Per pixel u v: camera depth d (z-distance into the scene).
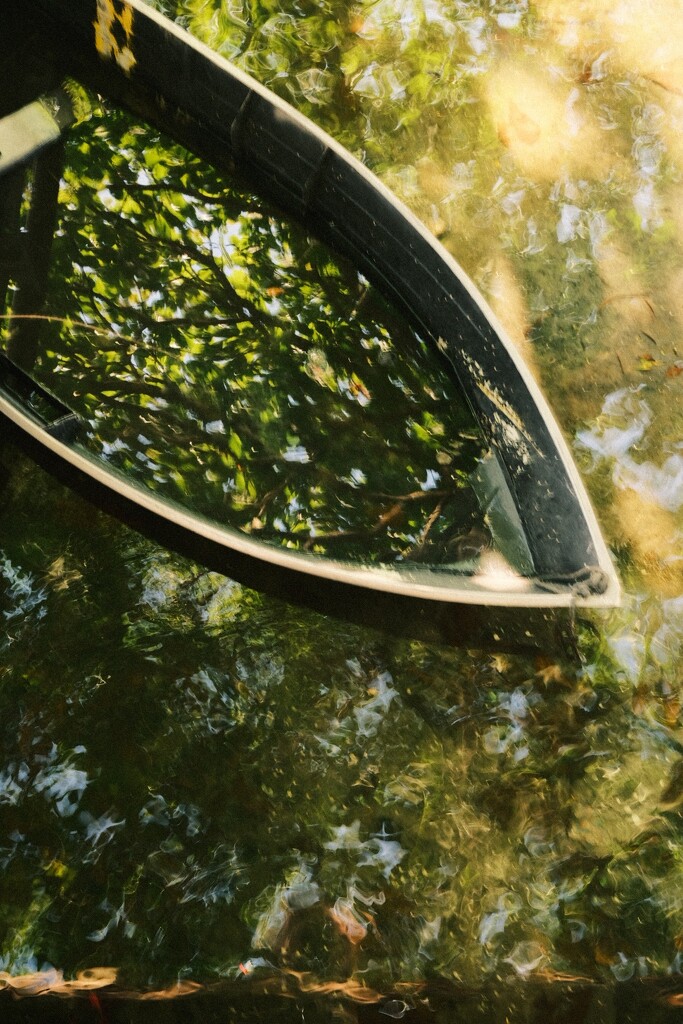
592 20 2.89
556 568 2.04
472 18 2.88
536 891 1.88
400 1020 1.77
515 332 2.45
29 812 1.87
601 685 2.07
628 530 2.25
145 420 2.34
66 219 2.56
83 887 1.81
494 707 2.04
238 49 2.81
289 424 2.36
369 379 2.42
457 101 2.76
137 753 1.94
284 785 1.93
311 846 1.88
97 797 1.89
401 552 2.17
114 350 2.43
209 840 1.87
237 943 1.77
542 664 2.08
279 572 2.09
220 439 2.33
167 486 2.25
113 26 2.51
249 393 2.39
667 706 2.07
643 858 1.92
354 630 2.10
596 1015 1.81
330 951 1.78
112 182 2.62
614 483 2.29
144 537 2.16
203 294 2.53
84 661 2.03
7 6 2.61
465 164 2.68
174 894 1.81
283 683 2.04
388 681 2.06
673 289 2.53
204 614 2.10
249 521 2.22
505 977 1.79
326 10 2.87
